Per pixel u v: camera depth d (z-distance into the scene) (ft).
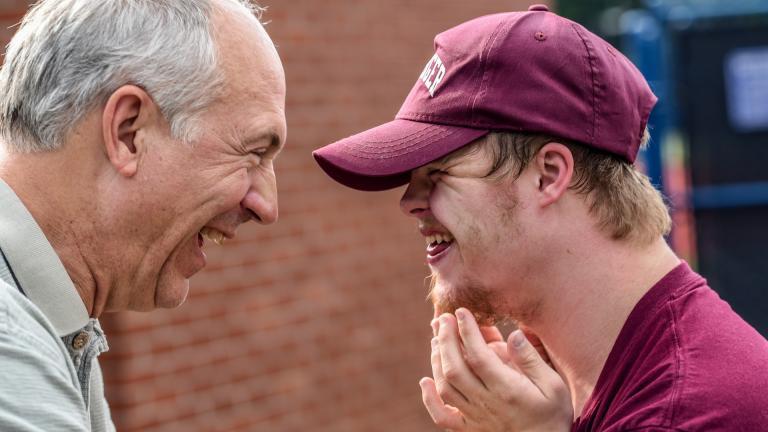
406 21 18.80
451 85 6.29
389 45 18.24
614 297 6.17
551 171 6.19
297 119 15.81
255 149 6.09
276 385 15.02
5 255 5.63
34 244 5.70
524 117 6.11
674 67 20.38
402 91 18.58
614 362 5.99
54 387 5.27
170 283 6.17
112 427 7.02
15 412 5.06
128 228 5.87
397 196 18.43
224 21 5.98
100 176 5.79
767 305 20.48
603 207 6.21
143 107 5.77
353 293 17.01
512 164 6.17
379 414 17.49
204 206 5.98
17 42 5.86
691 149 20.48
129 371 12.32
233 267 14.29
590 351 6.23
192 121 5.85
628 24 22.26
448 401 6.40
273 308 15.03
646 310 6.01
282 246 15.35
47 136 5.70
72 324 5.82
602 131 6.18
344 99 16.93
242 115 5.98
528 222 6.19
